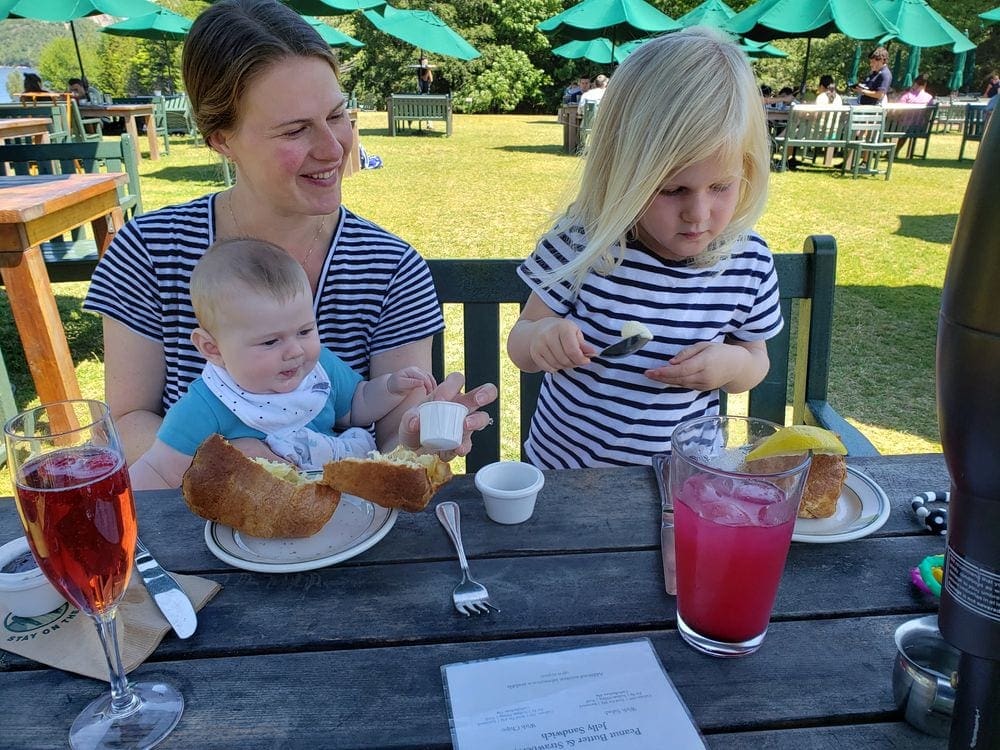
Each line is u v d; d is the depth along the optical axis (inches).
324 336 67.9
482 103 925.8
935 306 191.0
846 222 283.0
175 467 54.1
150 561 38.2
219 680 31.1
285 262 54.9
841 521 41.4
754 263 69.1
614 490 45.6
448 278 74.0
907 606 35.6
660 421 68.6
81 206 128.3
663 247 67.8
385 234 69.6
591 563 38.7
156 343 66.8
